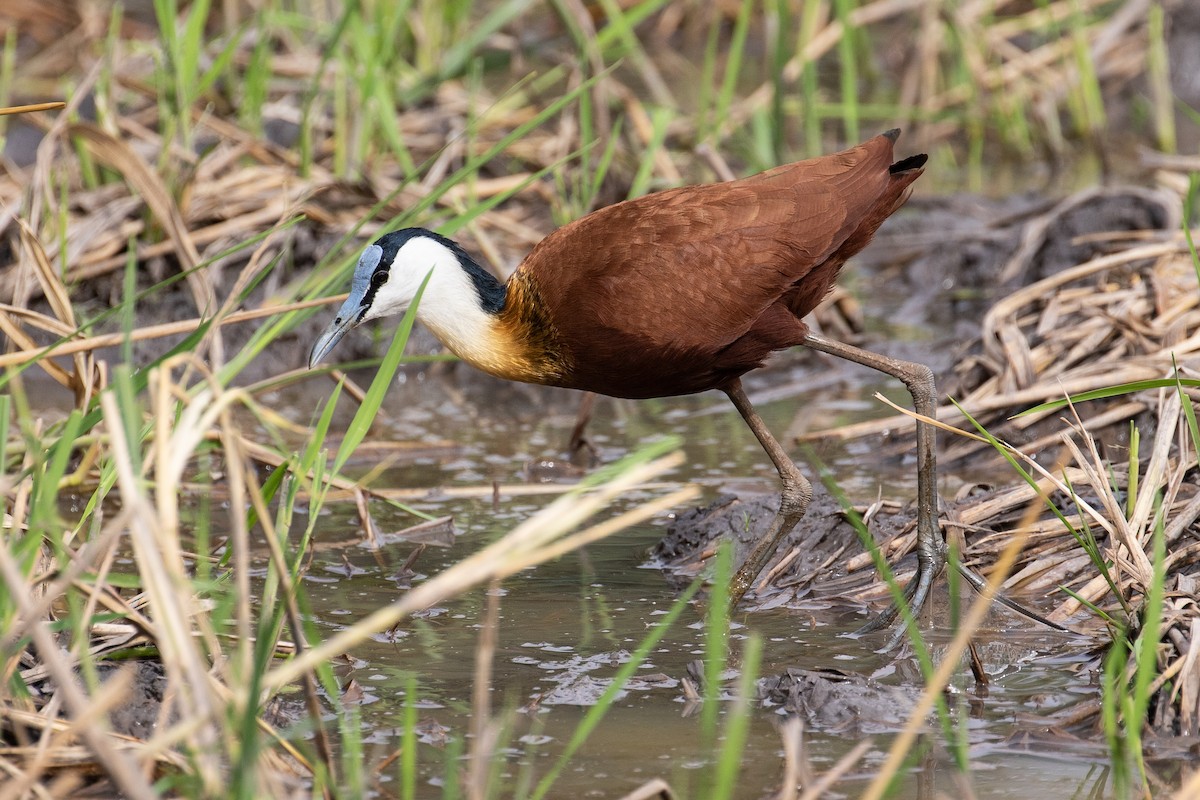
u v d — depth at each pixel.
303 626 8.78
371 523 10.59
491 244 14.29
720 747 7.33
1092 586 8.94
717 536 10.23
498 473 12.10
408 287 9.78
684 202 9.52
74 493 11.26
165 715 6.75
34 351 8.27
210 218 15.16
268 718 7.50
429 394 14.53
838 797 6.79
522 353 9.71
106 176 15.73
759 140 18.02
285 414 13.73
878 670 8.29
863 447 12.34
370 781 6.93
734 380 9.95
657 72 23.84
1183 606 8.04
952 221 17.72
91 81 13.76
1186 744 7.14
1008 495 10.00
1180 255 13.17
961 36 20.98
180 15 22.38
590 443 12.45
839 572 9.80
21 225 10.27
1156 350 11.77
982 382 12.66
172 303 14.61
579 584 9.80
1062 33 22.59
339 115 16.70
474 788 5.99
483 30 18.50
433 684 8.13
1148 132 21.52
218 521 10.80
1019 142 20.84
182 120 15.19
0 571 5.50
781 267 9.47
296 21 18.69
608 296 9.33
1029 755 7.16
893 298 16.20
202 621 6.89
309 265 14.79
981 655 8.44
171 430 7.83
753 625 9.07
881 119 22.00
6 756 6.61
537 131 18.64
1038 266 15.59
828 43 21.88
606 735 7.48
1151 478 9.08
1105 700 6.98
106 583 7.06
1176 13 22.75
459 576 5.46
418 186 15.69
